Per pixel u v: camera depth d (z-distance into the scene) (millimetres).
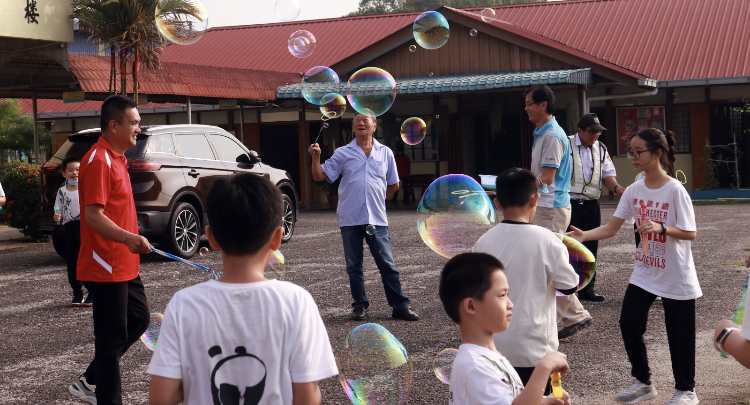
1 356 5137
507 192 3053
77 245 6762
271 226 1963
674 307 3758
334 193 18219
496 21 17641
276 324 1917
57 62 12797
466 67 17531
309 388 1923
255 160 10781
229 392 1893
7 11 11555
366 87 6379
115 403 3623
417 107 18875
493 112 18203
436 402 3926
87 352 5219
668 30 19219
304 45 8383
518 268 2939
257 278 1979
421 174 18828
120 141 3807
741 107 17125
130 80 13680
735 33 18359
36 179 11781
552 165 5355
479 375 2109
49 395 4266
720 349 2650
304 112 17969
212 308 1913
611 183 6434
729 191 16375
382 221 5875
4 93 15125
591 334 5289
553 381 2057
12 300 7172
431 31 9031
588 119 6207
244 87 16438
